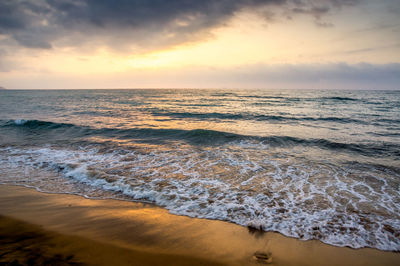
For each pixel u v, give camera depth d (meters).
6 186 5.18
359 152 8.04
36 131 12.04
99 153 7.96
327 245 3.12
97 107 25.98
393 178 5.68
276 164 6.77
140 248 2.90
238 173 6.04
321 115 18.11
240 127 13.00
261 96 49.38
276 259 2.80
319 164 6.77
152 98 45.62
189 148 8.66
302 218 3.81
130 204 4.35
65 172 6.14
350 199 4.53
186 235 3.27
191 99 41.25
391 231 3.46
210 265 2.63
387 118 16.41
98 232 3.27
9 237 3.05
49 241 2.97
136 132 11.45
